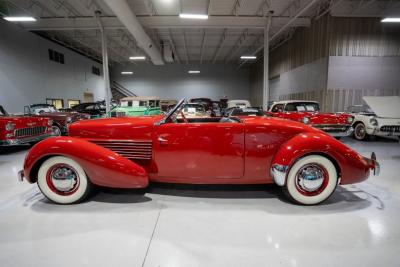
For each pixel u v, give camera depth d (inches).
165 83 889.5
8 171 145.3
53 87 541.0
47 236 72.3
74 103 636.1
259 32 521.7
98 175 89.3
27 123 200.1
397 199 97.5
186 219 82.2
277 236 71.6
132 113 319.9
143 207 91.5
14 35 423.5
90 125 100.1
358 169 87.4
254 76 831.1
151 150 95.7
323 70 406.9
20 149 225.9
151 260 61.4
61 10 386.0
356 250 64.7
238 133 90.4
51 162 91.0
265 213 86.0
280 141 90.6
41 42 499.5
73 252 64.6
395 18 308.3
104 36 415.5
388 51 396.2
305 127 93.4
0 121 182.1
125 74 887.1
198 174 94.1
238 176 93.4
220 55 768.9
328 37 392.8
